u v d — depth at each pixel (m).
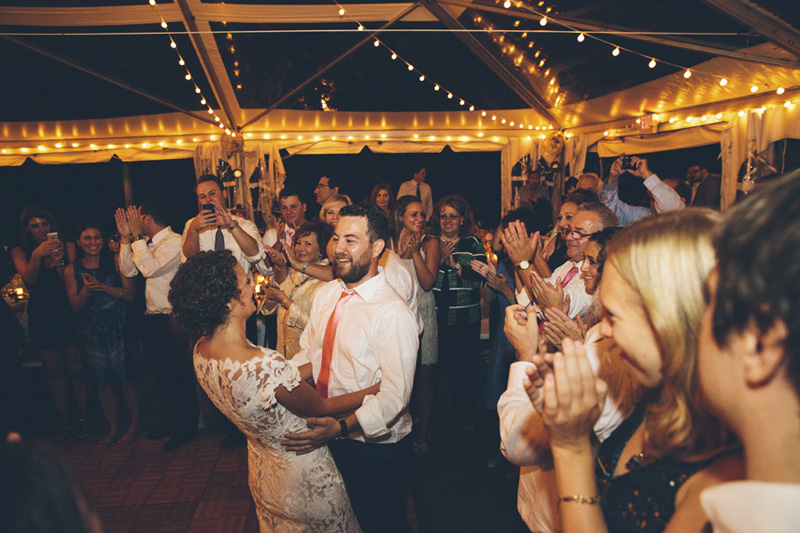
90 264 3.52
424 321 3.23
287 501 1.56
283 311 2.95
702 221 0.65
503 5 3.69
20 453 0.36
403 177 9.02
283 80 5.01
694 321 0.62
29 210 3.80
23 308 4.25
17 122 5.38
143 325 3.69
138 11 3.90
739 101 3.95
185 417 3.53
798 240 0.36
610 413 0.96
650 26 3.31
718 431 0.63
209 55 4.41
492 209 9.09
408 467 1.94
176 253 3.37
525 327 1.15
